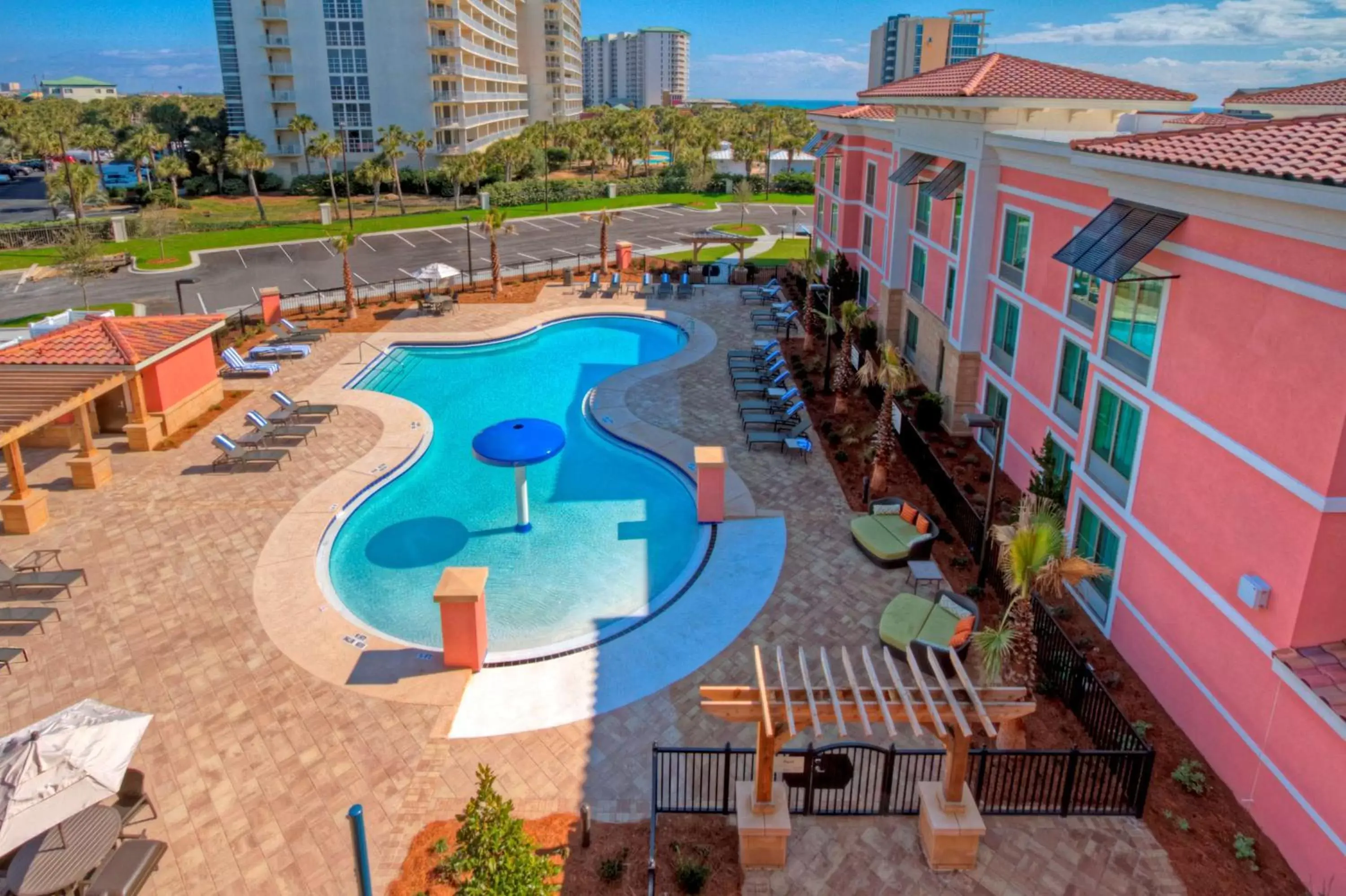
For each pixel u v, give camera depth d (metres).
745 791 11.15
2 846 9.46
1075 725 13.65
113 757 10.57
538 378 32.41
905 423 23.75
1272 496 11.43
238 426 26.31
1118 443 16.11
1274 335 11.32
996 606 16.92
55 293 45.34
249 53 87.06
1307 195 10.05
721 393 29.33
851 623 16.39
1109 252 13.77
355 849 8.34
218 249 57.09
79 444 25.05
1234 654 12.27
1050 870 10.91
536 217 71.06
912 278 32.12
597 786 12.39
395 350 35.19
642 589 18.19
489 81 104.50
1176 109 21.94
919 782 11.50
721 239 46.81
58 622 16.34
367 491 22.20
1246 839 11.31
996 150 22.70
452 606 14.59
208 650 15.54
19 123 90.25
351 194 84.06
